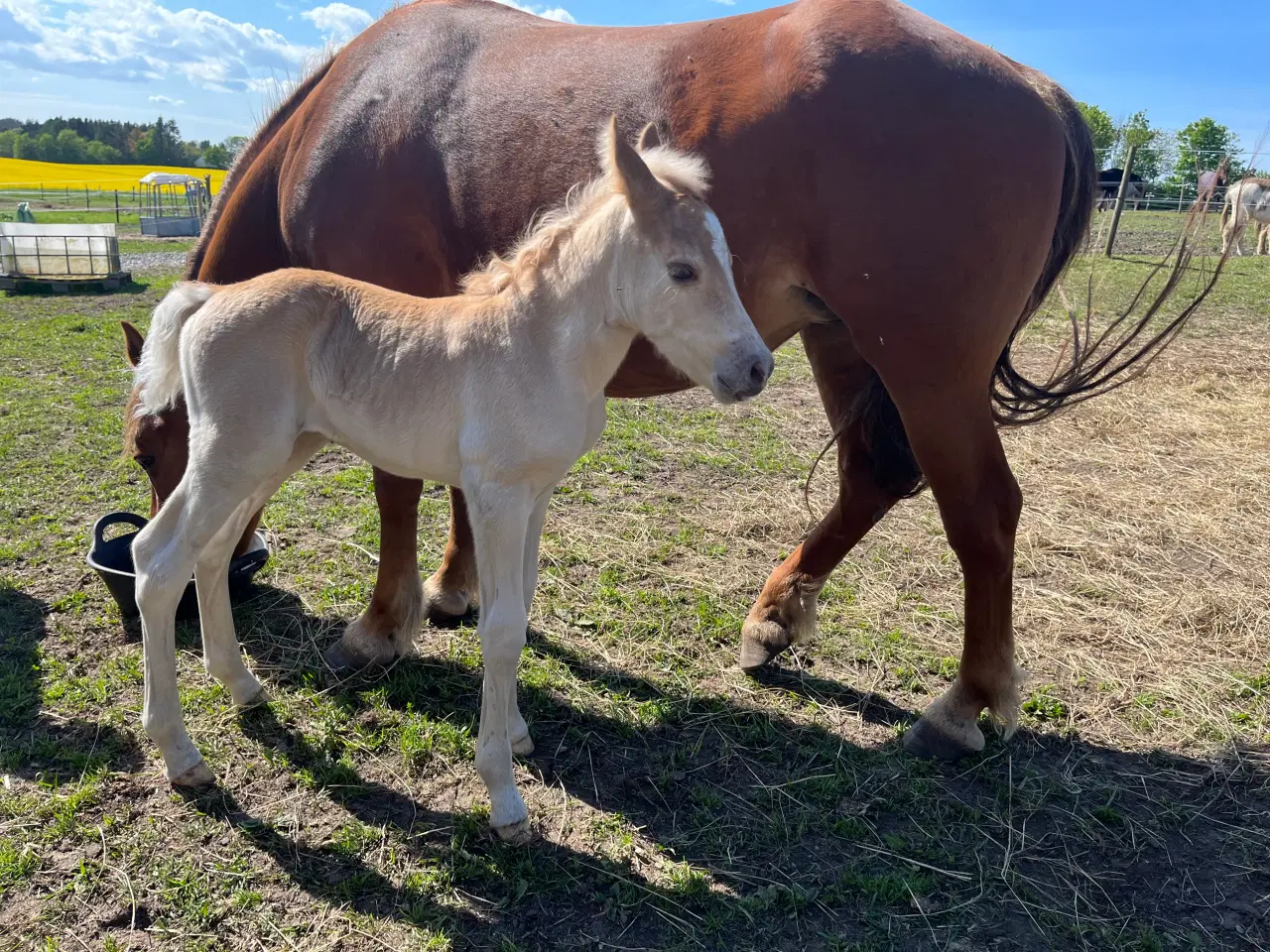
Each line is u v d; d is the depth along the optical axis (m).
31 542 4.16
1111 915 2.34
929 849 2.55
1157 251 15.19
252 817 2.60
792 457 5.73
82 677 3.18
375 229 3.29
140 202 29.73
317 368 2.60
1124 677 3.38
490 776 2.49
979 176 2.60
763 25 2.80
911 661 3.51
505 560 2.43
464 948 2.19
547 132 2.97
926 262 2.62
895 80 2.61
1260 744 3.00
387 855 2.47
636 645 3.57
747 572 4.19
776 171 2.68
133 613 3.50
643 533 4.53
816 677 3.41
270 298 2.57
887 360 2.76
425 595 3.66
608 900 2.34
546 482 2.51
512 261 2.56
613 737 3.04
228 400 2.53
